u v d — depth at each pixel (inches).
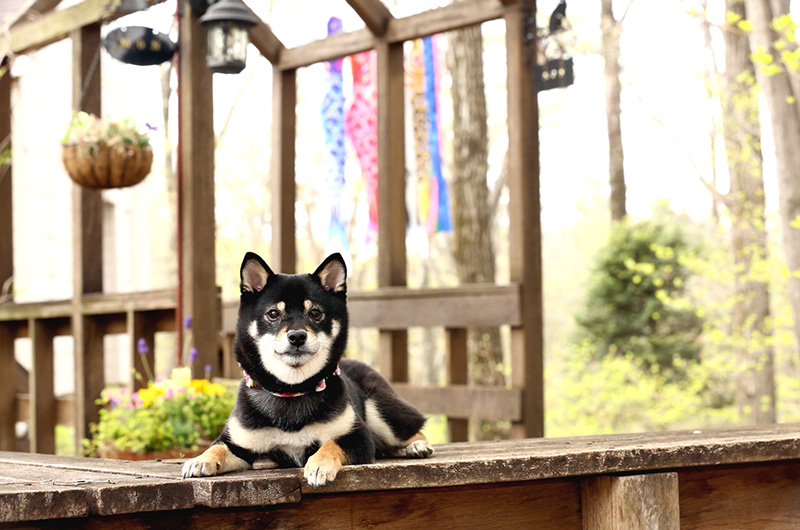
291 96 287.9
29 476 100.1
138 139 219.1
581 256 1084.5
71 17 259.8
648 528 109.7
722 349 569.6
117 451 188.5
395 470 96.1
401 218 263.3
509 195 231.6
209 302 228.7
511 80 231.8
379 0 256.5
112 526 89.0
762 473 129.0
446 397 240.7
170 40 232.1
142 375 249.9
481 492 109.5
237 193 730.8
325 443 100.7
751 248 453.1
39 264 411.2
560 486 115.0
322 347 104.1
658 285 502.6
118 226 500.1
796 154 297.0
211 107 233.6
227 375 285.0
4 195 299.6
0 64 293.0
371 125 290.2
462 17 242.1
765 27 302.4
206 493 88.1
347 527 100.7
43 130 420.2
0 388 285.3
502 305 229.3
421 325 247.4
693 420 571.5
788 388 574.6
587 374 539.5
